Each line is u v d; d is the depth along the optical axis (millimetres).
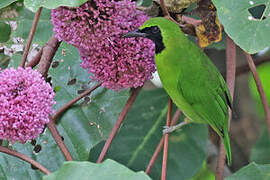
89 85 7547
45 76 6328
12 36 7582
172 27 6371
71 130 7262
